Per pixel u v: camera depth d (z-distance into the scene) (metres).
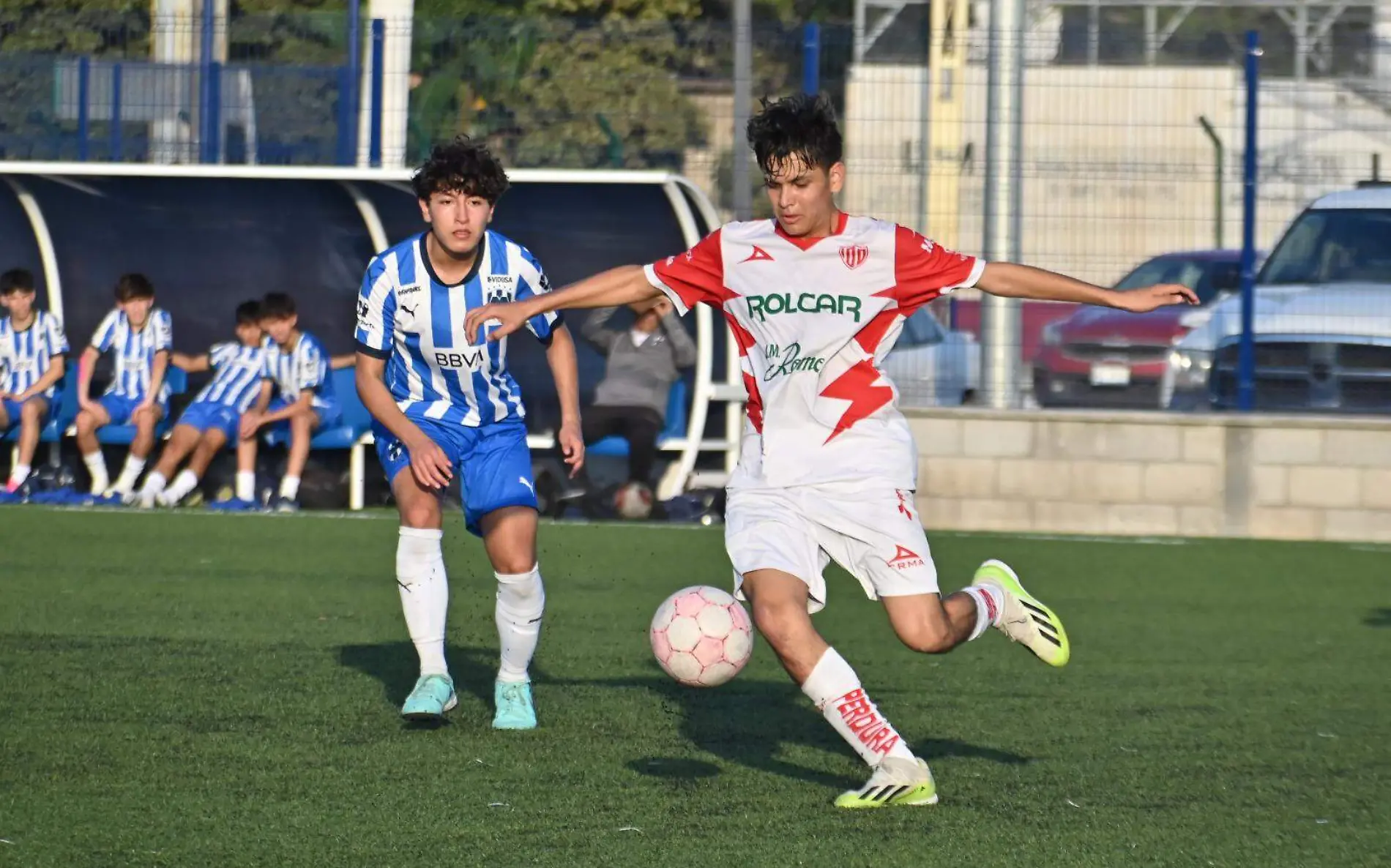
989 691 22.81
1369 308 45.50
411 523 19.53
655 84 49.28
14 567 32.91
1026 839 14.97
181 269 51.12
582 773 17.19
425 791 16.28
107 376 50.81
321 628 26.61
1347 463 44.56
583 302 16.55
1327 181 45.69
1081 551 40.47
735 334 16.61
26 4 53.06
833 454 16.19
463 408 19.58
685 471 47.03
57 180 49.06
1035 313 47.22
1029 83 45.50
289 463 45.81
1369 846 15.01
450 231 18.33
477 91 49.75
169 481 47.34
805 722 20.08
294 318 45.66
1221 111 45.47
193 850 14.11
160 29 51.75
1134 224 45.56
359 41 49.81
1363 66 45.84
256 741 18.39
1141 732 20.12
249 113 51.03
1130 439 45.25
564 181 45.56
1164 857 14.54
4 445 50.28
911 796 15.87
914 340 46.53
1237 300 46.69
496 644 26.00
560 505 45.69
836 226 16.23
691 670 16.70
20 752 17.61
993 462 45.69
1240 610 31.52
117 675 22.23
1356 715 21.34
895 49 45.69
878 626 28.86
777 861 14.07
